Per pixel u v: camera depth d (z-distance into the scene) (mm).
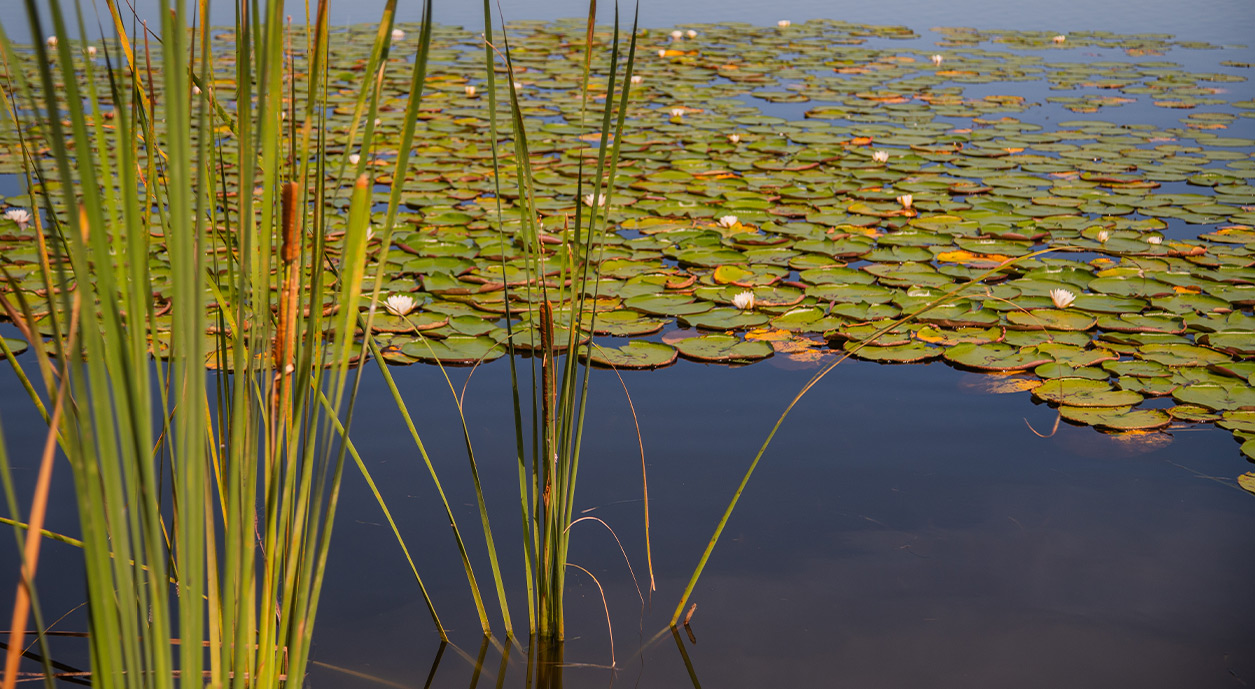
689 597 8453
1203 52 20109
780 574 8500
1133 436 8930
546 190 10828
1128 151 11602
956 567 8516
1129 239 10156
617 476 8789
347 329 6066
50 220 4270
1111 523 8625
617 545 8578
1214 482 8750
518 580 8484
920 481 8773
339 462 6559
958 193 10867
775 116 13680
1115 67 18078
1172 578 8477
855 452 8883
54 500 8656
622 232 10320
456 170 11117
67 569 8484
